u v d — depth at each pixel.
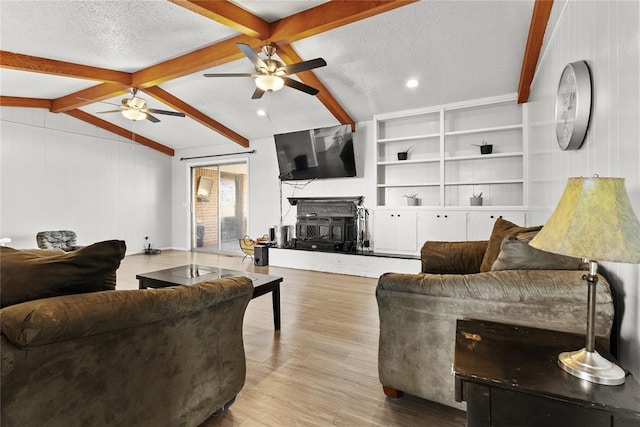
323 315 3.22
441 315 1.58
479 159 4.65
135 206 7.21
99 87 4.89
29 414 0.96
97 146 6.52
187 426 1.44
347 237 5.41
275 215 6.51
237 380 1.72
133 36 3.38
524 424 1.02
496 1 2.74
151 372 1.28
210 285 1.51
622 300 1.34
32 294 1.07
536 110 3.47
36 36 3.29
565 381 1.03
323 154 5.54
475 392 1.07
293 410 1.74
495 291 1.46
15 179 5.41
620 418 0.92
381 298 1.73
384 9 2.68
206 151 7.50
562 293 1.36
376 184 5.15
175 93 4.96
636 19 1.25
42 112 5.72
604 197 0.98
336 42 3.43
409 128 5.20
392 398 1.84
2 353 0.89
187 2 2.58
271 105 5.20
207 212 7.62
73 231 5.89
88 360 1.08
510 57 3.50
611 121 1.48
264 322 3.03
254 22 3.03
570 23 2.15
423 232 4.75
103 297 1.11
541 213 3.21
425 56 3.59
